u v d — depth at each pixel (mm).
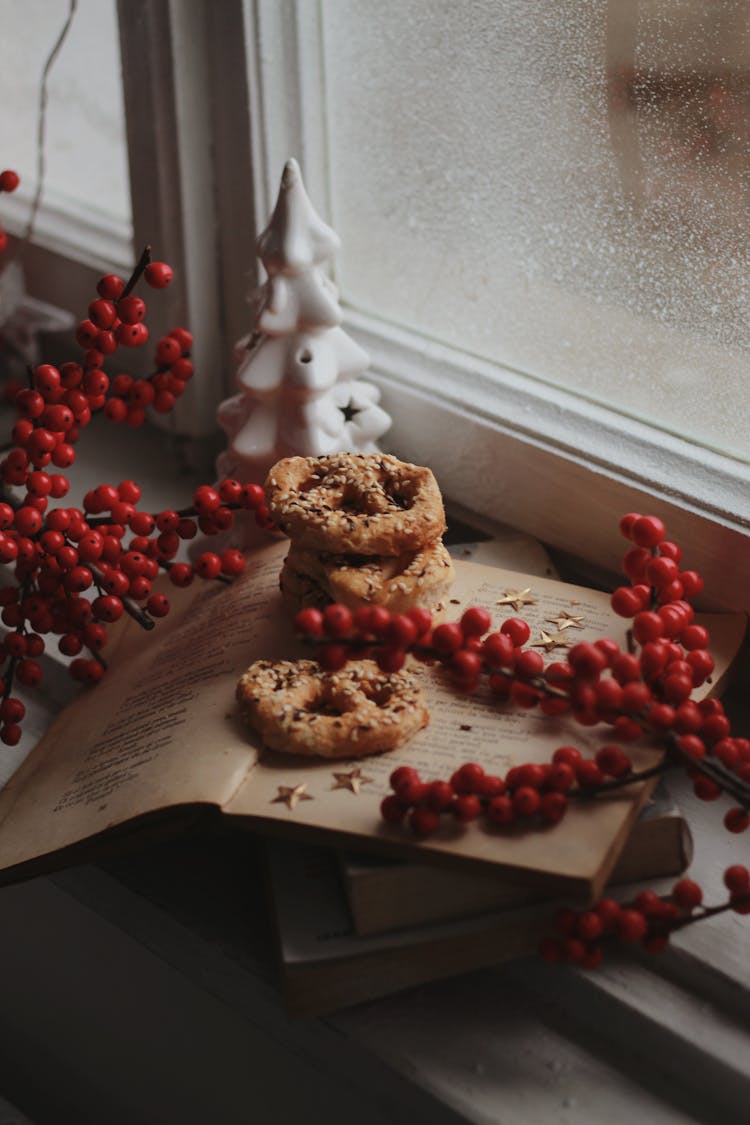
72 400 1020
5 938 1093
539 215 1077
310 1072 956
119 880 997
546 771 901
